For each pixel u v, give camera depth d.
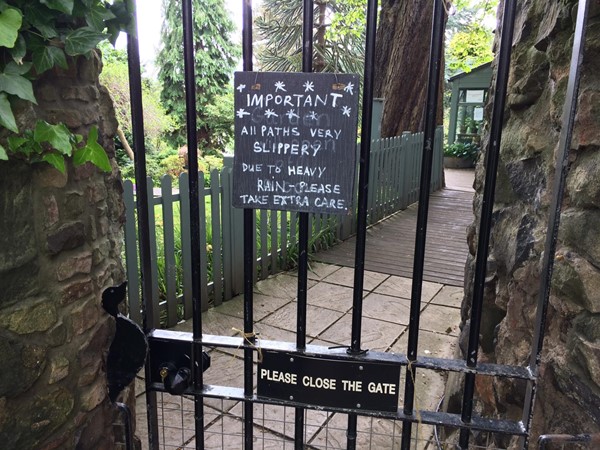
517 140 1.71
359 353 1.39
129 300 3.04
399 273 4.55
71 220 1.44
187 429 2.30
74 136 1.38
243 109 1.27
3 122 1.10
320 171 1.26
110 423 1.70
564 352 1.30
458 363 1.36
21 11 1.16
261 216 4.18
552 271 1.31
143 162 1.40
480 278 1.30
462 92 14.43
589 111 1.23
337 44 9.52
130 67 1.34
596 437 1.16
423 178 1.27
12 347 1.25
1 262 1.20
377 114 7.37
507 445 1.62
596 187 1.19
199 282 1.43
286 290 4.09
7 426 1.26
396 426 2.34
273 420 2.32
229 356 2.96
